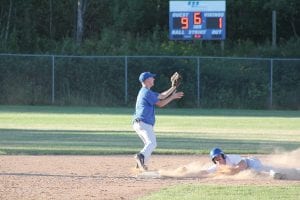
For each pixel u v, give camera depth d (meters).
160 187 25.95
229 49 108.31
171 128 58.88
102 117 71.75
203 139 48.56
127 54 102.25
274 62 95.12
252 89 94.69
